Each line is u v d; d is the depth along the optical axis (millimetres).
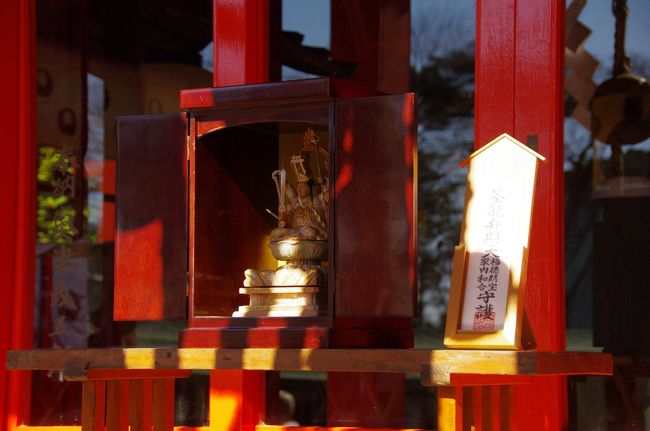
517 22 6430
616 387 6977
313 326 5320
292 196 5766
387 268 5238
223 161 5977
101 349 5547
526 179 5035
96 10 8250
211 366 5289
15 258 7828
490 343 4879
